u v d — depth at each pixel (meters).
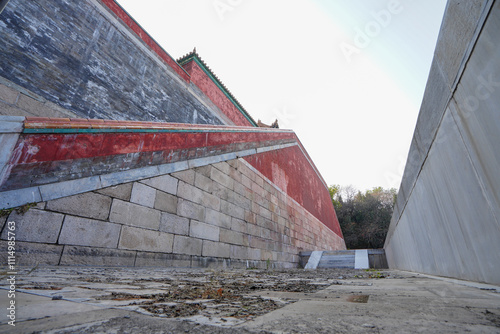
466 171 2.35
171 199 6.77
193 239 7.34
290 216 15.99
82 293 1.65
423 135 3.47
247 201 11.04
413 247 5.75
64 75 8.13
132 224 5.57
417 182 4.33
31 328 0.83
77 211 4.59
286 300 1.68
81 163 4.76
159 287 2.25
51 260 4.10
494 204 1.92
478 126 1.95
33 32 7.49
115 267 4.72
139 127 6.07
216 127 9.68
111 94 9.78
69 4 8.88
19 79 6.80
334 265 13.84
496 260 2.05
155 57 12.73
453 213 2.89
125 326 0.91
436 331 0.86
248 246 10.41
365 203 43.62
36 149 4.12
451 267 3.30
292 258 14.81
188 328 0.90
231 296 1.88
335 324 0.98
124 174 5.57
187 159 7.70
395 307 1.37
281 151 17.19
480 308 1.29
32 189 4.01
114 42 10.53
